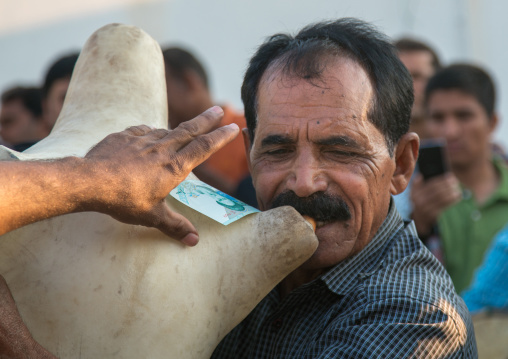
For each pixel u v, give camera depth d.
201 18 4.65
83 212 1.30
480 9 4.84
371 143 1.56
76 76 1.56
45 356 1.23
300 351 1.59
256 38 4.67
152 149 1.24
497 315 2.49
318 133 1.51
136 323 1.26
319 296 1.63
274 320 1.66
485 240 3.27
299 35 1.64
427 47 3.99
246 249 1.37
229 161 3.50
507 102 4.92
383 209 1.66
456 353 1.51
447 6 4.81
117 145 1.23
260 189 1.59
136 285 1.27
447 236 3.29
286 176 1.55
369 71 1.59
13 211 1.12
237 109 4.48
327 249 1.55
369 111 1.56
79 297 1.25
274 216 1.40
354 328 1.47
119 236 1.28
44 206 1.14
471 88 3.48
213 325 1.34
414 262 1.63
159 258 1.29
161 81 1.60
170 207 1.35
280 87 1.56
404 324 1.46
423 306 1.49
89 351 1.25
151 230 1.31
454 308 1.56
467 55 4.82
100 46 1.57
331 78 1.53
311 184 1.50
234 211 1.39
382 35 1.66
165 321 1.28
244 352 1.71
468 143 3.46
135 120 1.47
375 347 1.43
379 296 1.52
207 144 1.28
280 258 1.38
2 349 1.22
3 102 4.39
